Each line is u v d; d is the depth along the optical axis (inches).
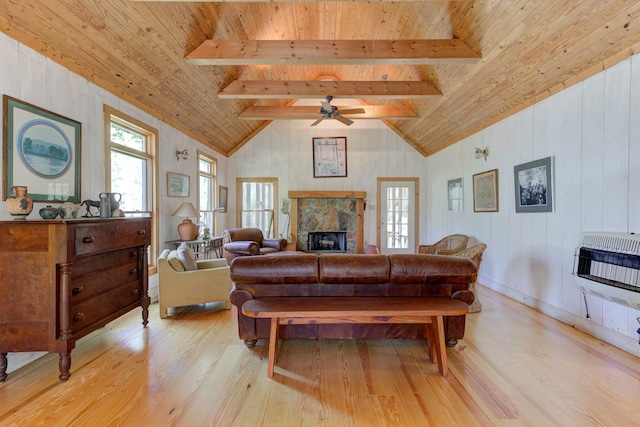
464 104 178.2
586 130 113.3
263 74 200.5
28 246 77.2
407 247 277.6
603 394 75.7
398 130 276.7
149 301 120.0
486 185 180.4
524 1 103.5
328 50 136.0
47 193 95.8
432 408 70.5
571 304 121.1
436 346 88.5
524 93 142.6
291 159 278.1
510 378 82.9
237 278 96.0
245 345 102.9
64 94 102.2
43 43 93.7
